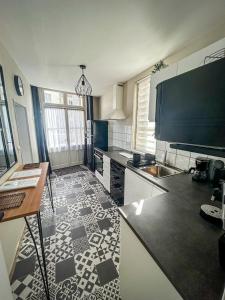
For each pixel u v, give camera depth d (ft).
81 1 3.59
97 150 11.10
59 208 7.72
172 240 2.31
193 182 4.61
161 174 6.45
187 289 1.61
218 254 2.04
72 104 14.21
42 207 7.82
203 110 1.86
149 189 5.15
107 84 10.71
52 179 11.75
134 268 2.75
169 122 2.35
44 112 12.92
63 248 5.21
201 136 1.92
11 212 3.10
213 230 2.54
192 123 2.01
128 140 10.19
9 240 4.43
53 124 13.56
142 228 2.56
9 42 5.36
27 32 4.79
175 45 5.54
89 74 8.75
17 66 7.39
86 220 6.75
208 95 1.79
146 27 4.54
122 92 10.28
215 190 3.63
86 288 3.93
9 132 5.73
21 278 4.16
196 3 3.62
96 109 15.51
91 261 4.71
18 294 3.79
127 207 3.22
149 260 2.28
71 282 4.07
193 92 1.95
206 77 1.78
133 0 3.55
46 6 3.73
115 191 8.11
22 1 3.57
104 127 12.73
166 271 1.81
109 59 6.75
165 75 5.10
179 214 2.98
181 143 2.19
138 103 9.18
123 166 7.06
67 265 4.57
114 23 4.37
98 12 3.93
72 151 15.16
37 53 6.21
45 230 6.08
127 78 9.37
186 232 2.48
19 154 6.88
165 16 4.06
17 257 4.81
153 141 8.03
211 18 4.15
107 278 4.19
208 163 4.52
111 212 7.38
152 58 6.67
